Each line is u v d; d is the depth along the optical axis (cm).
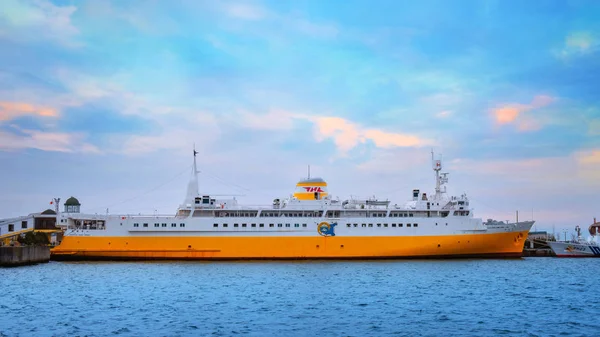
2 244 11469
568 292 6356
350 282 7125
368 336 4228
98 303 5647
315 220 9969
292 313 5088
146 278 7681
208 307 5403
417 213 10262
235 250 9931
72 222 10188
